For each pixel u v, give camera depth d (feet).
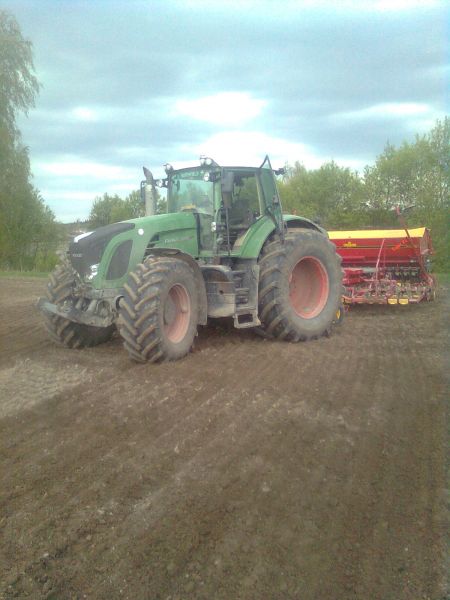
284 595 8.77
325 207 114.11
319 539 10.16
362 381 19.61
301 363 21.93
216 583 9.01
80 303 23.09
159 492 11.71
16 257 108.47
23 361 22.26
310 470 12.76
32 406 16.74
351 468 12.89
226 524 10.57
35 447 13.92
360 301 34.88
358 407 16.89
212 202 25.39
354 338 27.25
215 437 14.52
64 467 12.84
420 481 12.31
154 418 15.81
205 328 28.84
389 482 12.26
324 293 27.89
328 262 27.81
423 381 19.70
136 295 20.92
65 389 18.34
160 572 9.26
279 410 16.48
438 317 33.19
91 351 24.13
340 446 14.07
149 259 22.31
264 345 25.20
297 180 117.70
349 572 9.30
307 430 15.02
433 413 16.48
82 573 9.24
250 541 10.07
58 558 9.61
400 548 9.94
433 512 11.05
